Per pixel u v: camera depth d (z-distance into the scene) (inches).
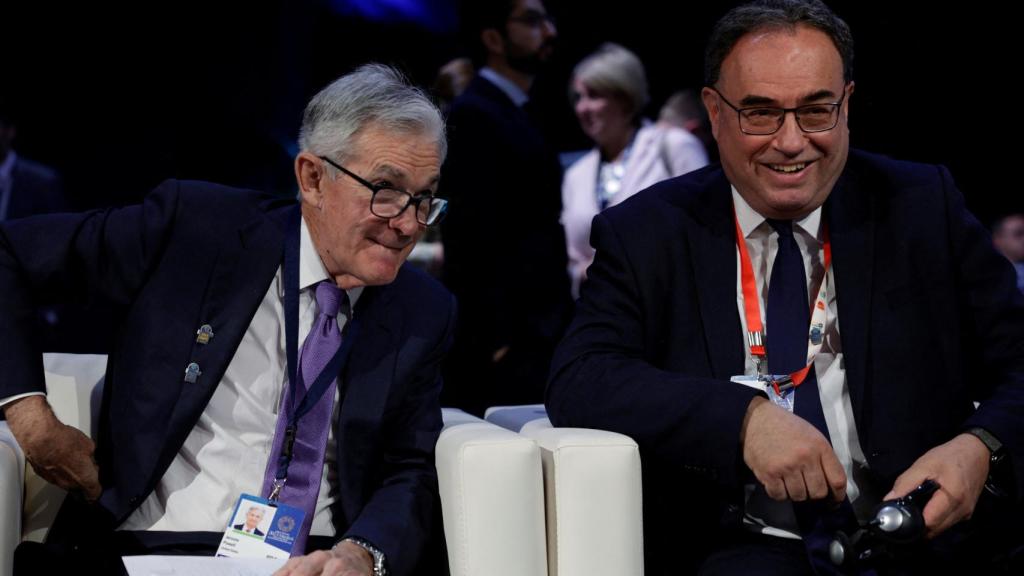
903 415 75.4
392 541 72.6
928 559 74.7
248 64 232.7
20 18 222.2
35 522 79.7
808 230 77.9
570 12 219.6
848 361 75.5
